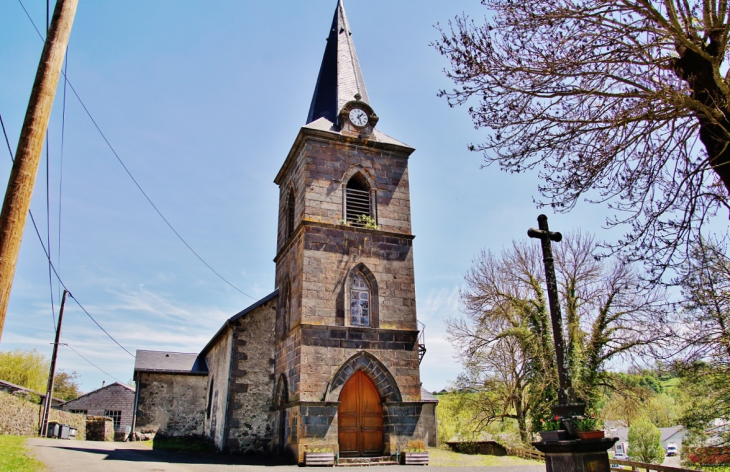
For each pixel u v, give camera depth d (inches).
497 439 1317.7
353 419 792.9
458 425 1488.7
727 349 665.0
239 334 935.0
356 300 852.0
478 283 1226.0
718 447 911.0
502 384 1259.8
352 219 900.0
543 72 359.6
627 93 351.3
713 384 852.6
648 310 876.6
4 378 2054.6
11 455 580.1
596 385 1055.0
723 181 328.5
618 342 1037.8
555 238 440.8
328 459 724.7
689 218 353.4
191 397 1199.6
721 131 327.0
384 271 869.8
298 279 845.8
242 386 907.4
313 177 888.3
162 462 698.8
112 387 1793.8
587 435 362.3
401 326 847.1
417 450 786.2
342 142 924.0
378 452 789.2
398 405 800.3
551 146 377.1
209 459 778.8
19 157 277.0
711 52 330.0
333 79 1047.6
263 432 893.2
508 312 1166.3
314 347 786.8
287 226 985.5
